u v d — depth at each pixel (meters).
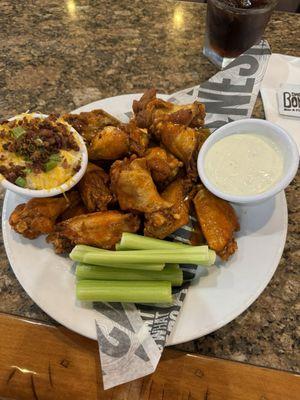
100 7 0.47
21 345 0.26
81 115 0.31
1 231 0.31
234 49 0.38
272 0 0.35
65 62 0.42
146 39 0.43
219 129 0.29
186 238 0.28
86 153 0.28
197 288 0.25
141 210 0.27
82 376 0.25
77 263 0.27
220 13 0.35
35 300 0.25
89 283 0.26
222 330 0.26
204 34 0.43
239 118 0.33
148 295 0.25
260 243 0.27
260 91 0.37
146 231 0.27
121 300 0.25
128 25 0.45
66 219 0.29
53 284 0.26
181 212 0.27
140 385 0.24
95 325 0.24
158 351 0.23
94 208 0.28
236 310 0.24
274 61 0.38
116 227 0.27
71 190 0.29
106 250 0.26
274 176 0.27
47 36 0.44
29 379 0.25
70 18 0.46
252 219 0.28
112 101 0.34
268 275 0.26
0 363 0.26
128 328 0.24
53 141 0.27
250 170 0.27
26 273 0.26
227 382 0.24
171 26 0.44
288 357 0.25
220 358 0.25
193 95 0.34
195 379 0.24
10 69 0.42
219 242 0.26
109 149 0.29
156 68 0.41
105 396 0.24
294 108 0.35
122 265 0.26
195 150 0.29
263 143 0.28
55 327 0.27
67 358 0.25
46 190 0.26
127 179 0.26
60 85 0.40
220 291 0.25
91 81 0.40
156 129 0.30
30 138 0.27
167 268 0.26
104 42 0.43
